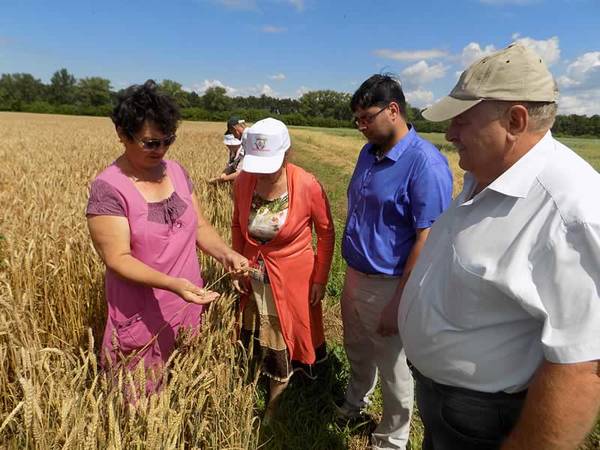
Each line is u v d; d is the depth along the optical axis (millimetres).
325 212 2666
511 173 1286
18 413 1866
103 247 2004
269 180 2561
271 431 2625
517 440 1280
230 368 2242
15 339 2025
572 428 1153
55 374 1838
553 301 1160
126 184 2023
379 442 2639
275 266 2633
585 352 1100
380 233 2332
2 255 3557
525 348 1368
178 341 2312
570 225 1131
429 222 2133
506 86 1257
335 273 5230
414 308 1670
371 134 2221
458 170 18312
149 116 1859
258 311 2779
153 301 2207
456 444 1643
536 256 1203
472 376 1472
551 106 1270
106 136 26172
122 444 1599
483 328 1408
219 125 58281
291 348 2725
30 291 2564
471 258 1368
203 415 2039
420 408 1861
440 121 1471
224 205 5766
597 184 1188
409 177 2168
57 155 13750
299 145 33031
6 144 18266
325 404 3023
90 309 2873
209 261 3424
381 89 2123
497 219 1319
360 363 2719
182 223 2221
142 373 1742
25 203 5121
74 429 1477
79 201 5246
